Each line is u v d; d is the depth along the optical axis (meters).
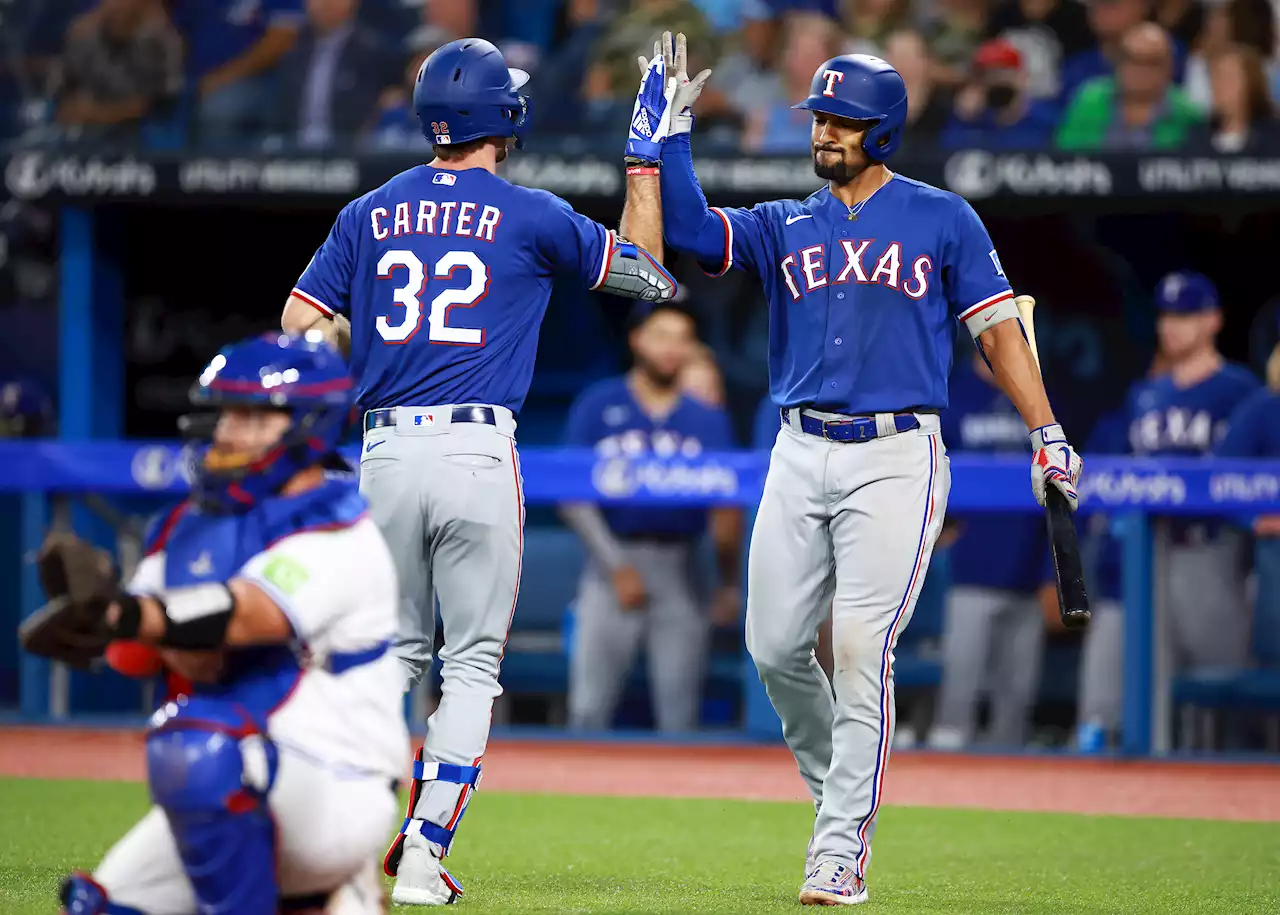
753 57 37.59
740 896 16.00
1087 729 30.31
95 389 37.22
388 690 10.14
